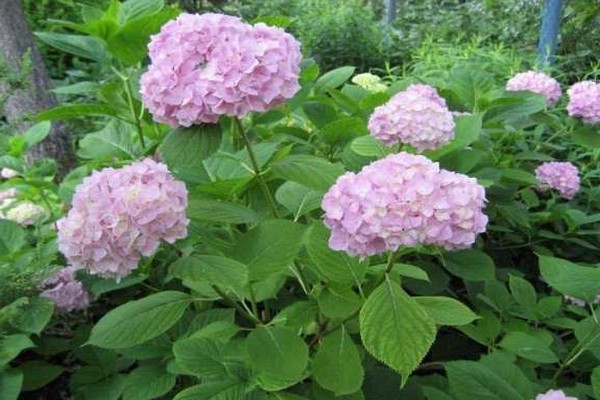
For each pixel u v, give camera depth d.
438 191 0.65
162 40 0.75
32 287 0.99
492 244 1.48
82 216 0.71
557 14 2.87
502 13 3.79
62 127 2.10
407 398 0.93
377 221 0.64
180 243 0.87
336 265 0.75
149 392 0.89
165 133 1.21
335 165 0.81
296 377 0.69
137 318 0.73
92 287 1.04
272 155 0.98
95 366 1.02
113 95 1.19
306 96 1.22
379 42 3.98
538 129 1.73
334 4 4.45
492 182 1.11
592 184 1.92
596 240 1.55
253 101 0.74
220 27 0.73
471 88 1.52
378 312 0.63
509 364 0.81
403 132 1.05
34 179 1.34
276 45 0.74
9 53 2.00
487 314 0.99
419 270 0.88
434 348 1.18
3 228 1.09
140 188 0.71
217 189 0.88
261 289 0.88
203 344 0.79
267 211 0.98
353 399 0.80
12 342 0.89
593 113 1.54
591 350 0.88
